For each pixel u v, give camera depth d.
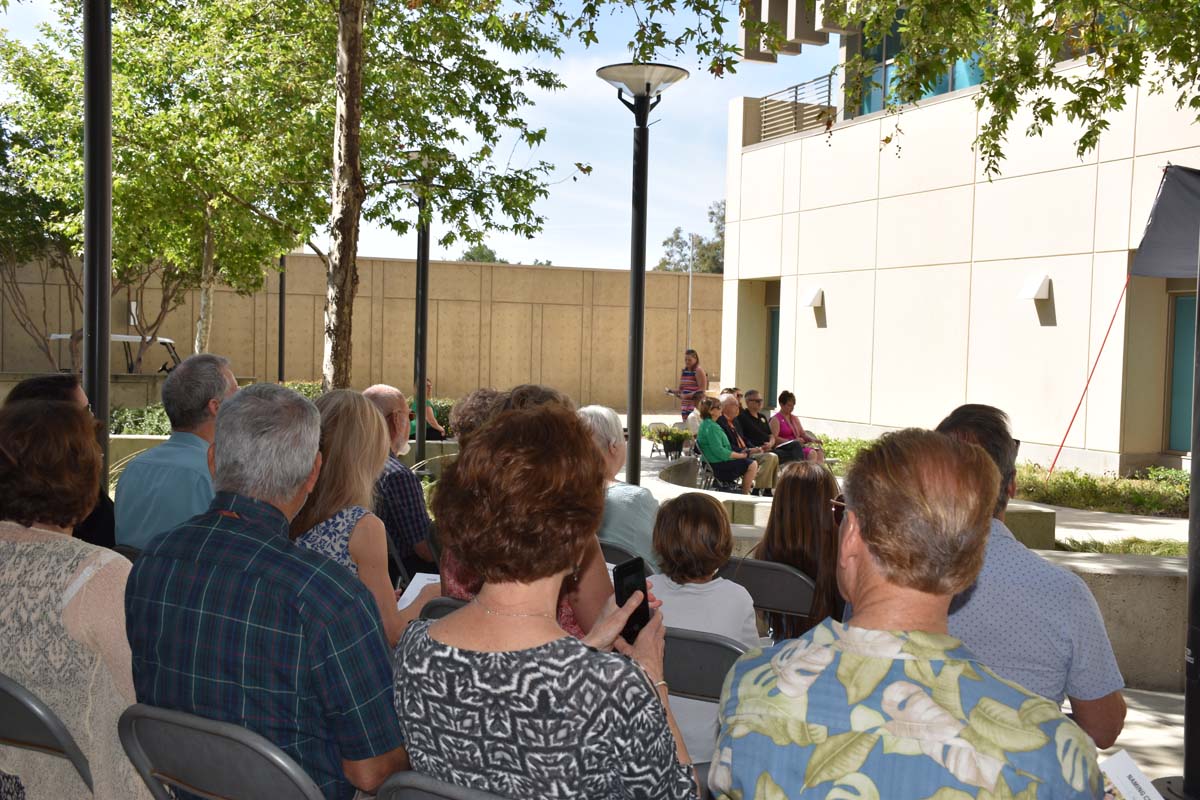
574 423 1.76
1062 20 8.74
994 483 1.43
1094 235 14.68
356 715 1.99
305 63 15.20
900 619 1.40
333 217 8.94
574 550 1.67
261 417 2.18
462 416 3.80
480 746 1.61
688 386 20.70
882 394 18.72
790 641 1.48
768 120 22.66
